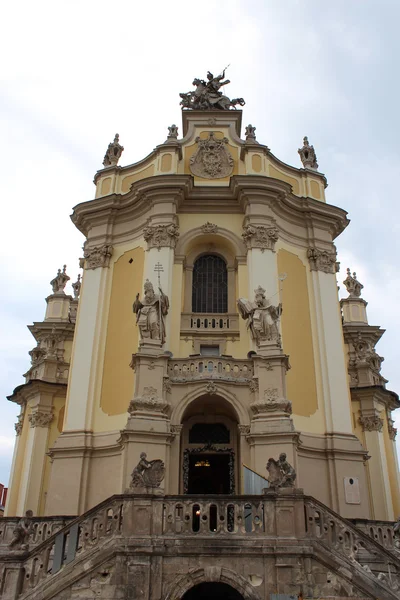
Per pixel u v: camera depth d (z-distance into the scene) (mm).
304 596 12586
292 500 13555
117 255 25359
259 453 18938
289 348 22906
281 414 19312
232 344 22422
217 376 20047
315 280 25062
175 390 19984
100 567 12867
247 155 25734
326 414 22453
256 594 12625
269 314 21172
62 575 12828
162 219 24125
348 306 38500
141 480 13711
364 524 17688
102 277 24906
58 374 33000
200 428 21406
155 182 24422
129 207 25625
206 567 12867
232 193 25016
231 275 24312
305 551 12953
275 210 25031
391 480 32812
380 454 31734
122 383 22281
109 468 20906
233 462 20672
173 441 19359
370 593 12656
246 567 12898
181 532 13258
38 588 12789
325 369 23312
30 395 32375
